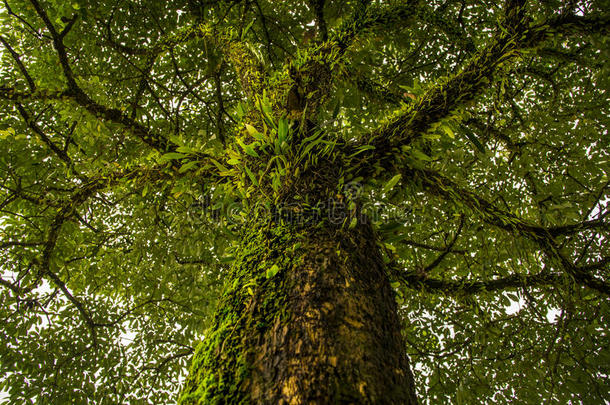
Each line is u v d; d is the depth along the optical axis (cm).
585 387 305
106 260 331
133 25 351
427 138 168
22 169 269
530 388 363
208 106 404
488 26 375
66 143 257
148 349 454
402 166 168
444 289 262
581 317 294
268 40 383
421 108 168
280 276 106
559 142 271
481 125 301
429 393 404
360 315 96
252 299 102
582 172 277
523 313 354
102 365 424
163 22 355
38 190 268
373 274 117
